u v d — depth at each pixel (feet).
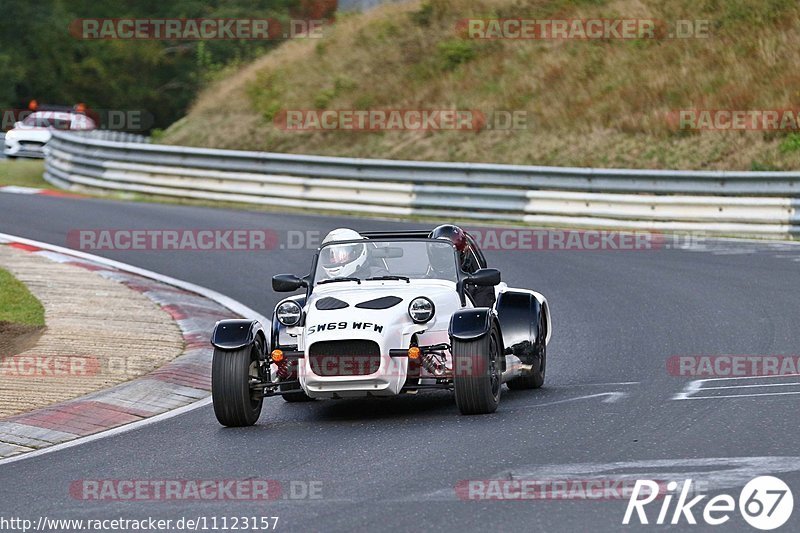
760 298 181.37
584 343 156.04
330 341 109.81
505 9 433.89
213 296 205.26
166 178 352.08
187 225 286.46
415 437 101.35
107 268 229.66
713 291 190.60
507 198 297.33
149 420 118.83
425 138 379.35
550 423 103.96
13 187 368.89
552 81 385.29
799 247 239.09
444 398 125.49
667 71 368.07
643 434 96.94
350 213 320.09
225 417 112.16
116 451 103.86
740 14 381.81
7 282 198.90
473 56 414.82
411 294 117.60
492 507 76.28
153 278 222.48
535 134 361.92
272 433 109.09
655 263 225.35
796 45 358.84
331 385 110.11
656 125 340.80
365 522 74.64
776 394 112.57
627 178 287.07
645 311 176.86
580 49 395.75
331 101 419.54
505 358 120.88
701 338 153.38
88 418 118.42
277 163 334.44
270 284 215.72
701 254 234.58
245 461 96.32
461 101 393.09
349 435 104.94
